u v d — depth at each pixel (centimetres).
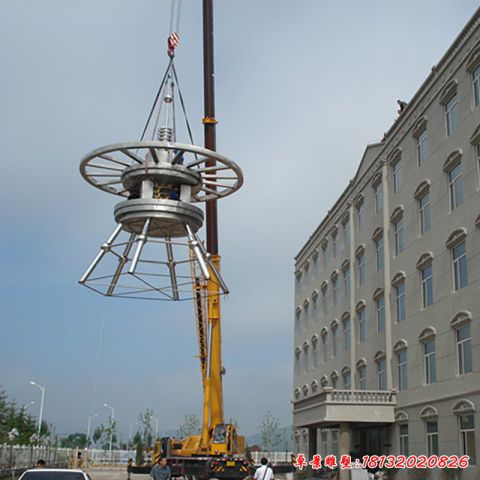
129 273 1131
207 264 1257
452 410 2445
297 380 5362
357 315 3788
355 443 3600
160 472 1752
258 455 6906
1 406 3547
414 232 2969
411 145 3064
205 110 2466
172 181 1223
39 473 1454
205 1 2530
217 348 2456
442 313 2608
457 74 2598
